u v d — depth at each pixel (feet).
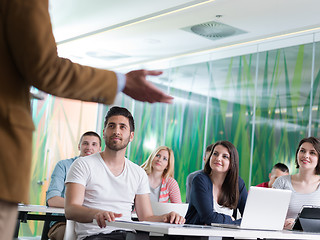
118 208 10.01
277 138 21.68
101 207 9.88
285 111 21.57
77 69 3.07
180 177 25.34
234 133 23.39
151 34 23.21
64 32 24.34
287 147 21.24
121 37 24.07
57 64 2.97
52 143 28.58
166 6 19.74
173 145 25.99
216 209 11.75
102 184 9.93
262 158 22.06
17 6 2.81
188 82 25.88
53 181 14.96
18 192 2.89
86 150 15.85
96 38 24.54
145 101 3.40
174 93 26.50
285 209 9.95
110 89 3.20
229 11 19.52
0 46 2.88
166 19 20.95
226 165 11.76
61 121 29.17
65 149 29.22
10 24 2.81
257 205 9.40
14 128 2.89
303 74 21.13
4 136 2.87
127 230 9.67
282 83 21.86
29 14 2.81
